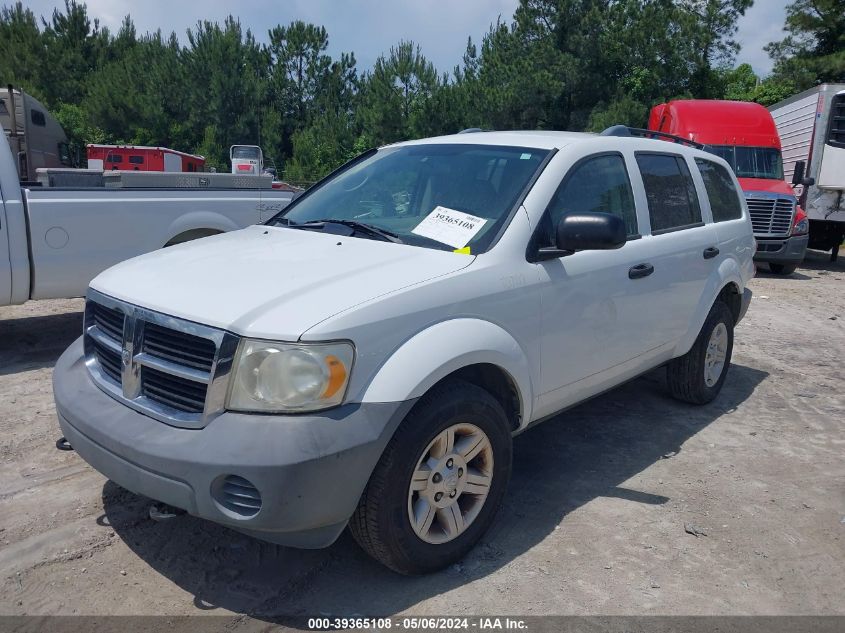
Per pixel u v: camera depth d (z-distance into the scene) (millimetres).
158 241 6578
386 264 3117
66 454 4203
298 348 2566
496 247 3326
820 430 5035
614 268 3938
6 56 40344
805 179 14672
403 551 2900
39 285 6004
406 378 2752
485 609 2881
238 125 40875
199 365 2686
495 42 35750
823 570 3260
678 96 34531
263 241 3627
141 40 47469
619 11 33594
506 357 3191
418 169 4055
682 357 5168
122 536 3350
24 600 2867
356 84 46500
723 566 3262
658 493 3965
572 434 4812
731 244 5277
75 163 12438
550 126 35406
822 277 13961
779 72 35000
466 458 3111
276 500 2496
